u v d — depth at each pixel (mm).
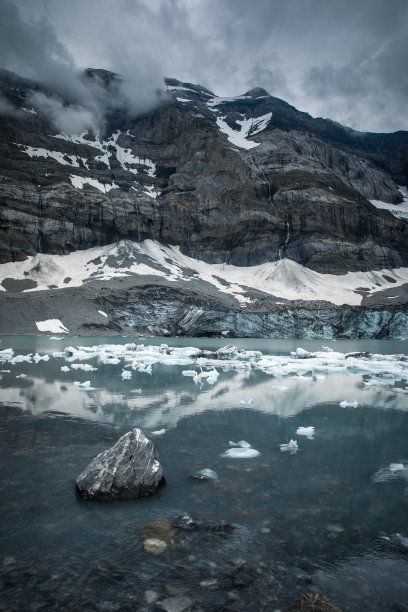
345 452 10141
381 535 5930
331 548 5520
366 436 11703
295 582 4707
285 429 12273
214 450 9969
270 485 7801
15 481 7578
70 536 5625
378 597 4488
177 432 11438
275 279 107750
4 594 4332
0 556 5082
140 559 5102
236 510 6633
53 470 8188
